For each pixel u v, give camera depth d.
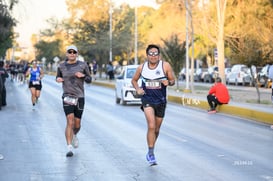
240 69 75.25
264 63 40.25
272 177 14.20
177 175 14.37
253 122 28.78
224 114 33.56
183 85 76.06
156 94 15.57
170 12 89.25
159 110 15.78
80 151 18.19
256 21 57.00
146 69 15.59
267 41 47.06
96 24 103.56
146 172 14.74
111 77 89.75
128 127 25.45
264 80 67.94
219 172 14.84
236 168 15.45
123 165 15.73
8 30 64.31
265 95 50.22
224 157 17.33
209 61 100.81
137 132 23.50
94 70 90.06
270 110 31.22
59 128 24.73
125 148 18.91
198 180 13.77
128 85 39.59
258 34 54.22
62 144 19.77
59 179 13.77
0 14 56.81
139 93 15.51
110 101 44.88
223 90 34.22
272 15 58.22
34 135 22.23
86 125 26.22
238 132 24.17
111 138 21.48
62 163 15.99
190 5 56.62
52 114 31.56
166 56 59.31
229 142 20.84
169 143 20.36
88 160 16.50
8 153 17.73
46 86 69.06
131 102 42.94
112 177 14.04
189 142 20.70
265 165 15.98
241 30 56.16
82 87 17.34
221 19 50.59
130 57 114.25
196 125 26.97
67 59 17.28
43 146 19.27
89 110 35.25
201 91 57.88
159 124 16.02
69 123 17.17
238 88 65.94
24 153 17.75
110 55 99.56
